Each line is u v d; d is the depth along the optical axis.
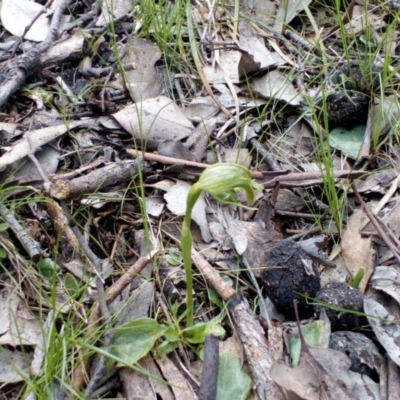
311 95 0.52
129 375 0.34
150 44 0.54
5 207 0.40
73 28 0.55
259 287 0.39
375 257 0.41
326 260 0.41
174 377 0.34
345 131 0.50
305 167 0.47
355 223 0.43
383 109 0.50
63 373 0.32
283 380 0.32
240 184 0.32
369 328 0.37
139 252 0.41
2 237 0.39
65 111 0.48
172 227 0.42
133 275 0.37
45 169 0.44
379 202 0.45
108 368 0.34
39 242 0.41
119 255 0.41
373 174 0.46
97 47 0.54
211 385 0.32
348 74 0.51
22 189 0.42
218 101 0.51
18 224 0.40
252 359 0.34
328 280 0.41
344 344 0.36
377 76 0.51
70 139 0.47
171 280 0.39
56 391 0.33
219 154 0.47
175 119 0.48
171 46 0.55
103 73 0.52
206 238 0.41
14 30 0.55
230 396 0.33
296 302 0.35
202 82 0.52
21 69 0.49
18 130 0.47
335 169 0.48
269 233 0.42
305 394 0.32
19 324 0.36
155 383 0.34
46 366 0.32
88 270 0.39
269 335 0.36
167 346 0.35
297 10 0.60
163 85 0.52
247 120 0.50
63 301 0.38
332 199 0.43
